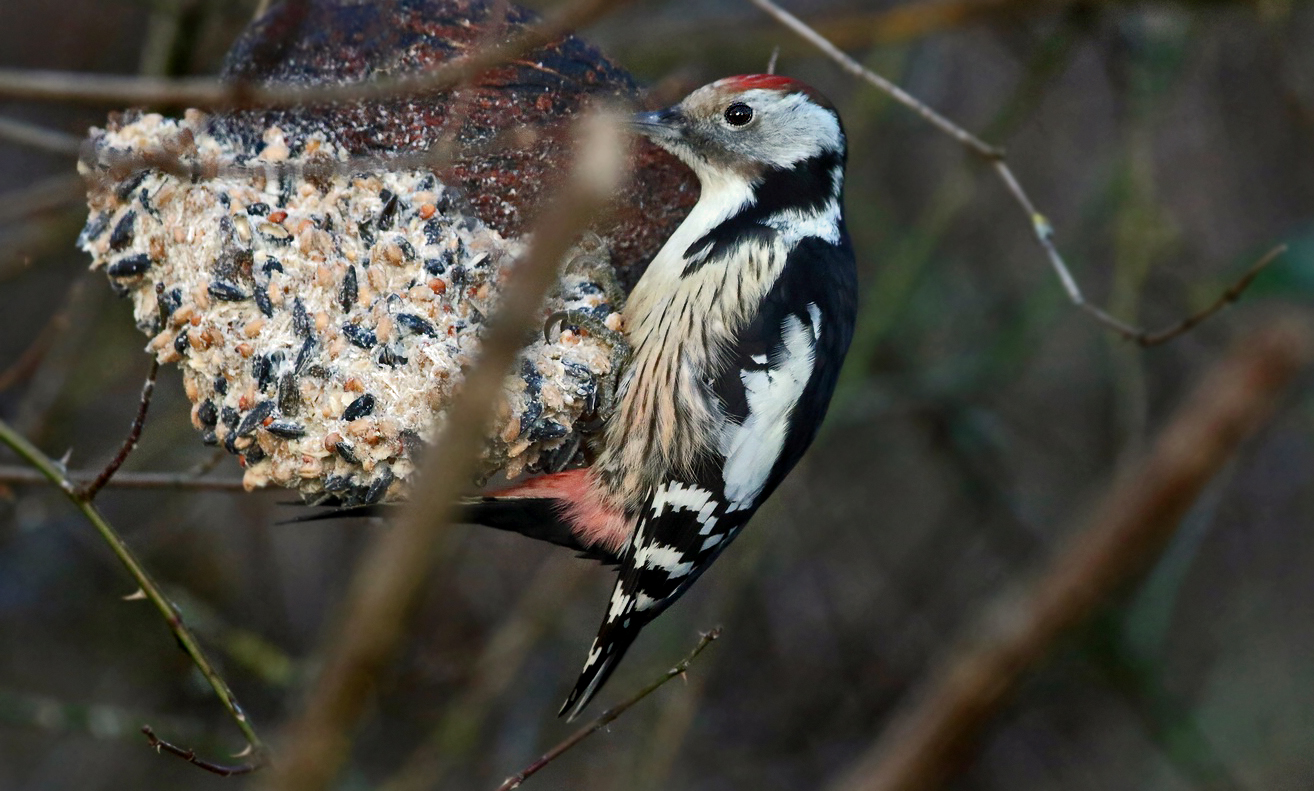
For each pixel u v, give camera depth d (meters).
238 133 6.70
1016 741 13.14
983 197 12.98
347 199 6.56
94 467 10.82
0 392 11.18
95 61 11.52
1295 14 12.20
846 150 8.23
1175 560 11.28
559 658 12.09
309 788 3.02
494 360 2.97
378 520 7.44
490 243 6.72
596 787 11.63
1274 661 13.66
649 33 10.54
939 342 12.96
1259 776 13.04
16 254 10.09
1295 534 13.98
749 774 12.48
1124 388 11.04
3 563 11.73
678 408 7.32
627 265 7.79
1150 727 11.63
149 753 11.72
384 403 6.26
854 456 13.55
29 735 11.68
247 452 6.28
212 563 11.84
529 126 6.88
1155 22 10.76
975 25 11.55
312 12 6.84
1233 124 12.84
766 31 10.58
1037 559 12.07
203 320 6.27
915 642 12.95
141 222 6.46
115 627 11.79
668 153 7.79
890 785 5.34
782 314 7.50
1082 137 12.94
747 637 13.02
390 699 11.65
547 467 7.29
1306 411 12.07
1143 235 10.91
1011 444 13.26
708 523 7.46
